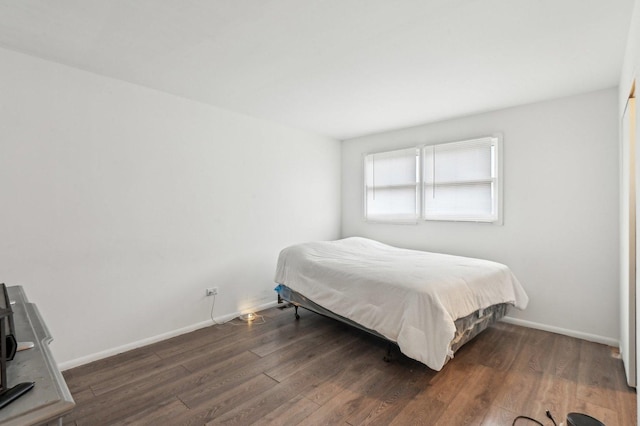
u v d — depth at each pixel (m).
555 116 3.10
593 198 2.92
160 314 2.96
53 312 2.38
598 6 1.70
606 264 2.86
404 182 4.21
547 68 2.46
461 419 1.82
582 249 2.97
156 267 2.94
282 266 3.56
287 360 2.55
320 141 4.60
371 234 4.58
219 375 2.32
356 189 4.76
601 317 2.88
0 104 2.16
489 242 3.50
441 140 3.89
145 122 2.86
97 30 1.95
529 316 3.26
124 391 2.12
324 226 4.67
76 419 1.83
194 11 1.76
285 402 2.00
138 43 2.11
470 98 3.11
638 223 1.55
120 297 2.71
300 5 1.70
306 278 3.18
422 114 3.61
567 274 3.05
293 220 4.23
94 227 2.57
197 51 2.21
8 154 2.19
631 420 1.80
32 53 2.25
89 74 2.54
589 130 2.93
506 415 1.86
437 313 2.16
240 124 3.60
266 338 3.00
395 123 3.99
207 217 3.31
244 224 3.66
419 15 1.79
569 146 3.03
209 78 2.67
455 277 2.52
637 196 1.58
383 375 2.32
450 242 3.79
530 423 1.79
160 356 2.63
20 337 1.12
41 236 2.32
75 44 2.12
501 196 3.40
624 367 2.38
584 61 2.34
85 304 2.53
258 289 3.81
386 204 4.41
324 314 3.06
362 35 2.00
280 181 4.05
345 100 3.17
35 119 2.29
